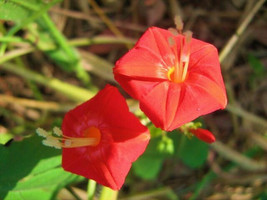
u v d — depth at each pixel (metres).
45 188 0.10
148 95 0.08
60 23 0.15
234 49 0.15
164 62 0.08
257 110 0.15
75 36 0.15
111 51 0.15
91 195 0.10
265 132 0.14
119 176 0.08
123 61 0.08
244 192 0.14
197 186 0.13
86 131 0.08
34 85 0.14
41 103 0.14
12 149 0.09
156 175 0.13
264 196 0.13
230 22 0.15
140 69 0.08
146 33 0.08
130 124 0.08
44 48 0.12
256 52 0.15
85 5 0.15
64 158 0.08
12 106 0.14
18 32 0.14
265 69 0.15
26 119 0.14
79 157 0.08
